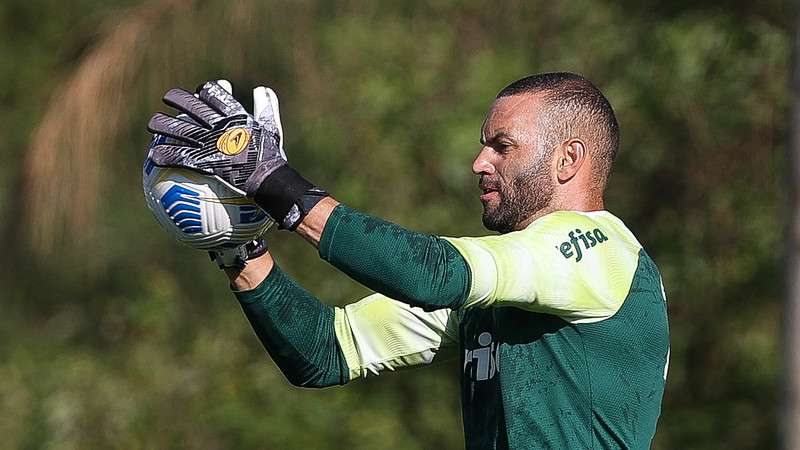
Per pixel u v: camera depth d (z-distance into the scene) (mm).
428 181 34750
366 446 34719
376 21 35375
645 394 11977
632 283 11875
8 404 36156
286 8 33656
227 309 37281
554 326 11758
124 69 32875
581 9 34250
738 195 33156
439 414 35344
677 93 32562
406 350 13266
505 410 11852
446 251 11008
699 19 32531
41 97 38812
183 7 32906
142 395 35938
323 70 34906
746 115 32438
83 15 38438
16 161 38125
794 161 23969
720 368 33906
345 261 11039
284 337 12797
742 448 33344
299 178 11344
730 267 33406
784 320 24156
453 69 35062
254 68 34125
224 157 11414
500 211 12375
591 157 12328
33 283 38000
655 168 33594
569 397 11750
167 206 11711
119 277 37656
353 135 34781
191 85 33562
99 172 33250
